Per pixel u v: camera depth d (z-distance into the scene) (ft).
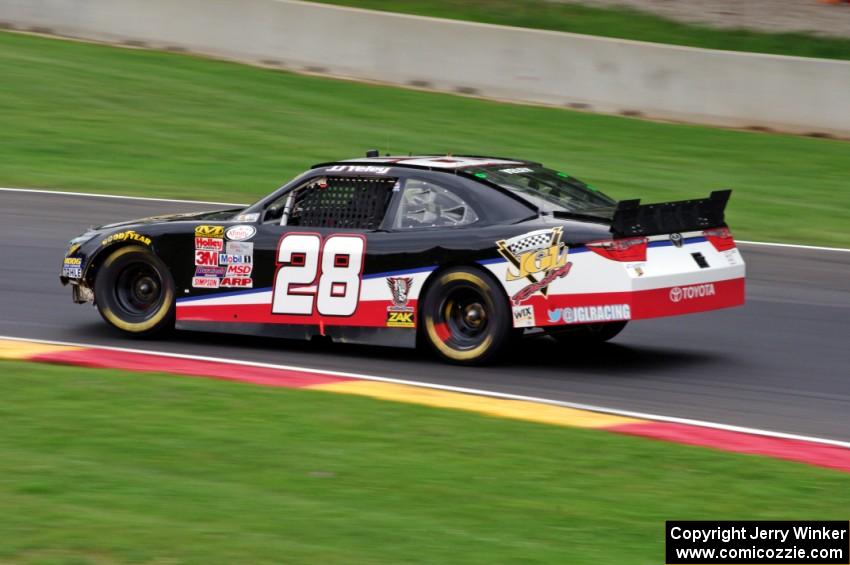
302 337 106.01
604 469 73.31
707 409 90.89
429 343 103.14
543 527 62.39
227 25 271.08
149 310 112.78
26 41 275.80
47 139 213.46
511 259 98.63
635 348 112.78
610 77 245.86
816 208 187.73
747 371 103.65
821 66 231.09
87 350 106.73
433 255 101.14
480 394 93.09
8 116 224.12
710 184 199.72
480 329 101.65
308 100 245.45
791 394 96.02
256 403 87.66
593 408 89.61
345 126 229.25
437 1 307.37
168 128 223.51
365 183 105.81
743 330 120.57
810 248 162.30
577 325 104.58
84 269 112.78
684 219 100.83
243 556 55.98
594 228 96.89
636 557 58.23
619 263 95.14
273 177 196.13
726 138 230.48
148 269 112.98
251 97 245.45
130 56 268.82
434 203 103.09
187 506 63.98
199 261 109.40
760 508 66.44
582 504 66.44
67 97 237.45
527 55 250.98
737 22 290.76
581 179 198.08
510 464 73.87
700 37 282.56
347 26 263.08
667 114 242.58
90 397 88.53
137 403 86.99
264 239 107.04
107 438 77.77
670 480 71.31
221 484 68.54
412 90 257.14
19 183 187.52
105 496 65.46
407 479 70.28
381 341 103.35
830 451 79.10
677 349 112.47
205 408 85.87
